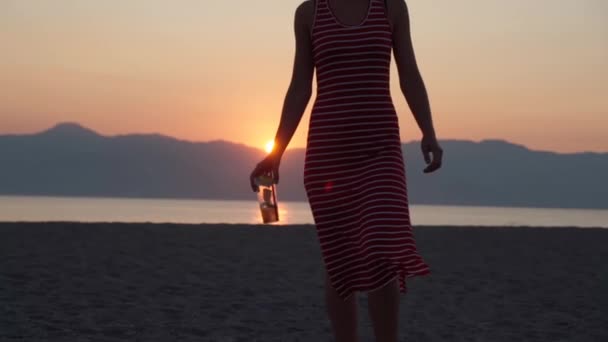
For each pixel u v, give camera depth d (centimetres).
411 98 312
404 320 636
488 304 725
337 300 317
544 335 583
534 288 838
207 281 828
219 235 1380
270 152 326
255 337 554
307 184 308
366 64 300
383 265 280
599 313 686
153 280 821
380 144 299
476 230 1702
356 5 306
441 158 308
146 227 1515
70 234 1315
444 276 922
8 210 9725
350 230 300
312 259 1061
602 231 1752
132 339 534
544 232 1681
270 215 331
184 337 545
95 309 643
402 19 309
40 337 528
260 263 999
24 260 941
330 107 302
